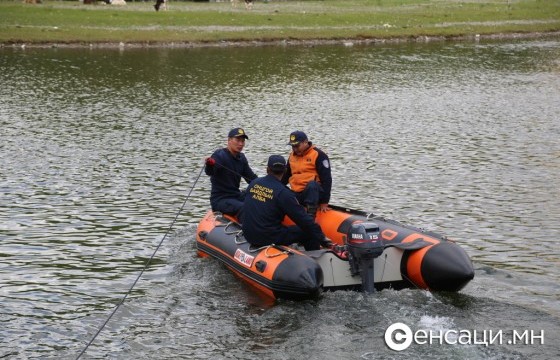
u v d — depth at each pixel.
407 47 51.09
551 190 19.19
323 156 13.88
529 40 56.19
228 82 36.28
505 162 22.16
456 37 56.47
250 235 12.80
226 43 50.19
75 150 22.98
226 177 14.78
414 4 71.88
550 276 13.46
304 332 11.09
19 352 10.84
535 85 37.19
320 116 28.97
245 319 11.68
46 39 47.22
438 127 27.31
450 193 18.81
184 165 21.41
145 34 49.91
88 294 12.79
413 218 16.80
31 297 12.64
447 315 11.54
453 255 12.09
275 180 12.67
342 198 18.25
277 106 30.89
